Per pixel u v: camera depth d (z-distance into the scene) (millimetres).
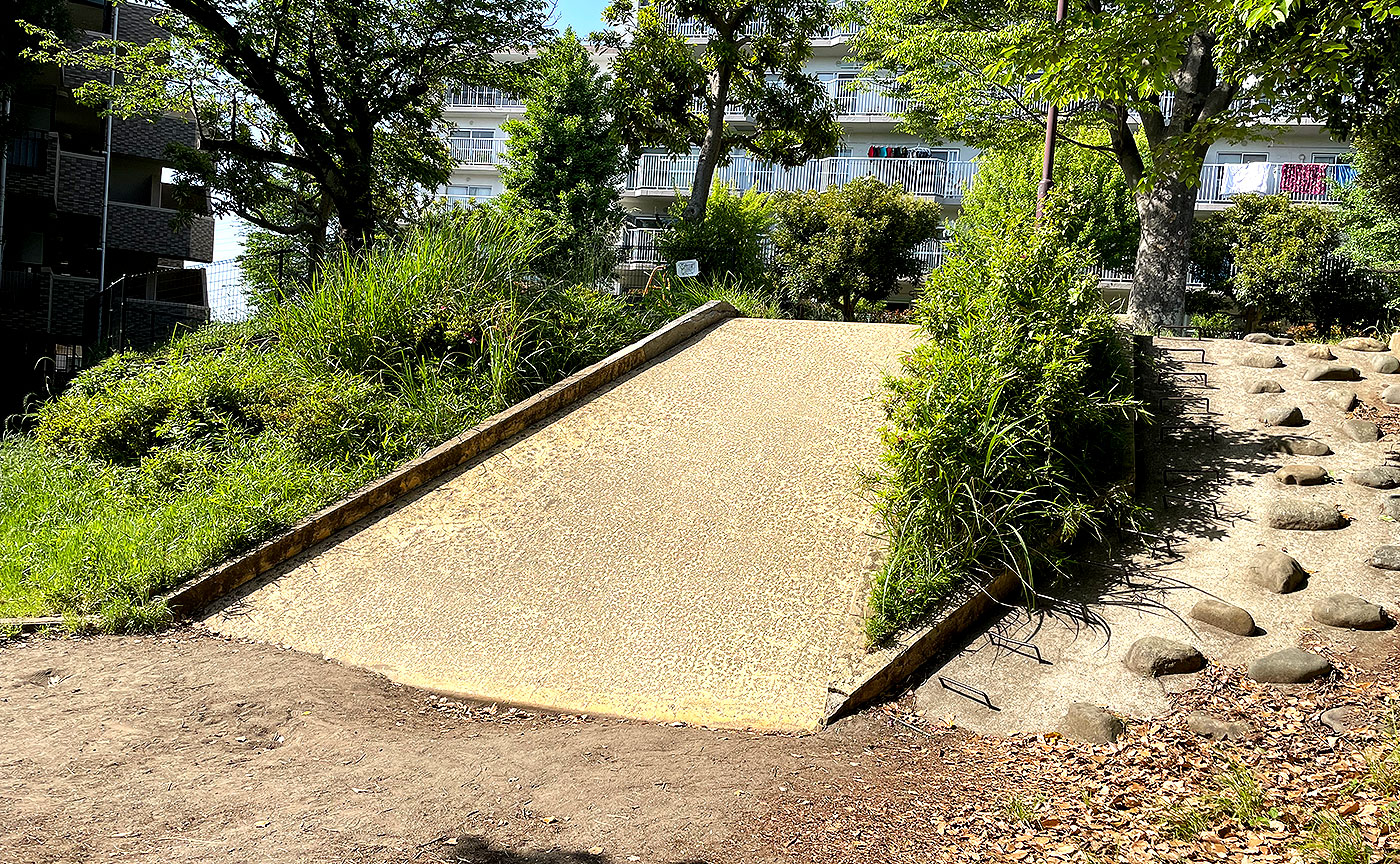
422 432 7930
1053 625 5293
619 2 18250
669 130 19047
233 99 17094
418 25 16016
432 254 9797
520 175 23953
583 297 10266
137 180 25484
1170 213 16047
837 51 33344
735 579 5672
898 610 5148
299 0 15203
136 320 16094
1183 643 4934
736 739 4258
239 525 6340
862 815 3484
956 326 6668
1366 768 3727
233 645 5305
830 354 8969
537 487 6949
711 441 7391
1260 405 7715
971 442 5676
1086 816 3477
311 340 9320
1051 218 7492
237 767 3777
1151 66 9508
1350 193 19422
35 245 22562
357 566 6141
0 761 3699
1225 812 3445
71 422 8453
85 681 4660
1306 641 4957
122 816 3289
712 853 3150
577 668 4988
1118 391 7145
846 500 6395
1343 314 20703
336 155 17047
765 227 23781
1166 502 6512
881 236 23812
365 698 4641
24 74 18297
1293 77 10484
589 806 3479
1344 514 6090
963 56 17266
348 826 3281
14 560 6211
